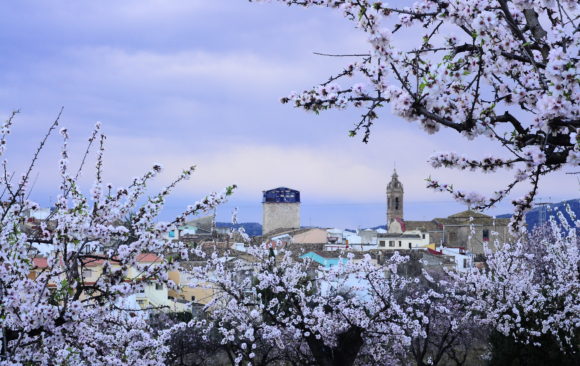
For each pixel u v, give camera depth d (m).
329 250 71.19
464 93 6.53
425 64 6.62
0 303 7.70
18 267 7.82
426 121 6.47
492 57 6.75
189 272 22.23
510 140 6.26
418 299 26.94
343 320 22.53
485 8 6.79
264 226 121.06
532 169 6.32
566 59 5.46
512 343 24.41
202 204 8.95
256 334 23.16
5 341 7.54
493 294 26.25
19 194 8.96
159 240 8.88
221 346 29.77
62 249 8.55
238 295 22.42
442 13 6.49
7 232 8.10
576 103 5.65
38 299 7.89
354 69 6.84
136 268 8.98
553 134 6.25
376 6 6.25
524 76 6.83
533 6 6.29
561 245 24.09
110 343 11.51
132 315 9.05
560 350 23.33
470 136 6.33
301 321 21.66
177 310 45.28
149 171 9.26
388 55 6.23
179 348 31.50
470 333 34.62
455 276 28.16
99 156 9.35
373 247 94.94
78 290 8.42
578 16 6.38
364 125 6.74
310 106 6.79
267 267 24.03
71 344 8.96
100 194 8.78
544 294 26.36
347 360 21.84
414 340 31.23
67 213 8.66
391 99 6.27
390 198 151.25
